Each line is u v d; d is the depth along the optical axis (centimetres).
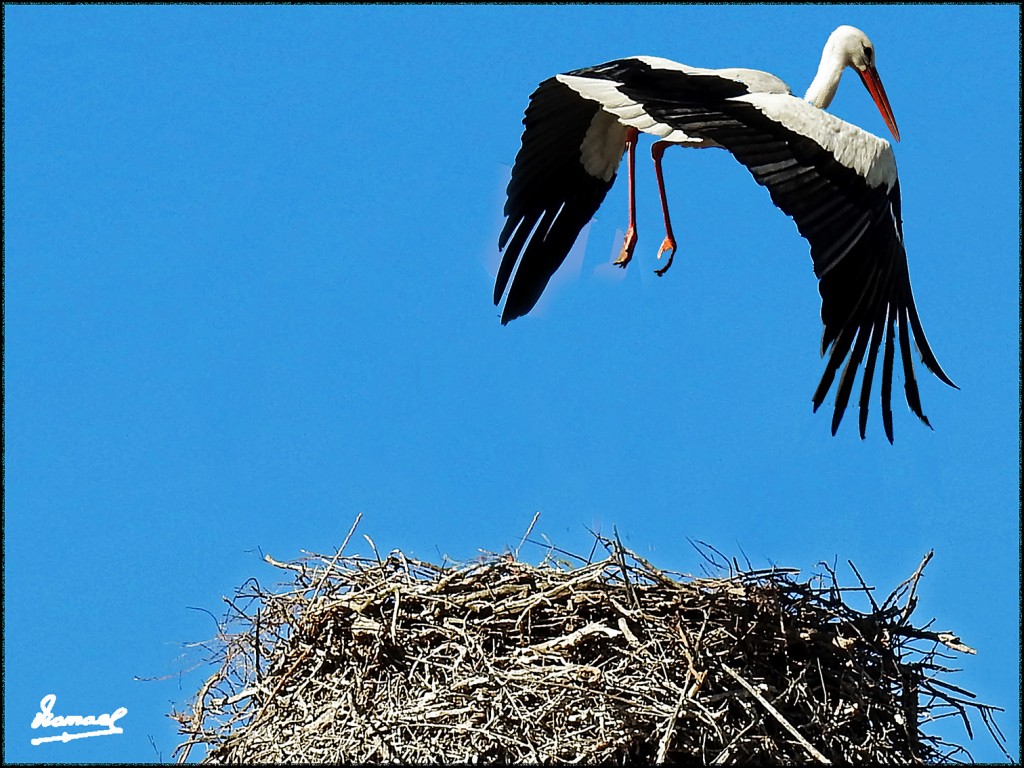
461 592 1272
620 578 1260
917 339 1282
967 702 1274
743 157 1295
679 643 1209
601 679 1198
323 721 1226
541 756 1173
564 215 1584
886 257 1274
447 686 1218
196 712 1278
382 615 1264
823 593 1284
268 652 1285
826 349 1230
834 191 1275
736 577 1262
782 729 1226
